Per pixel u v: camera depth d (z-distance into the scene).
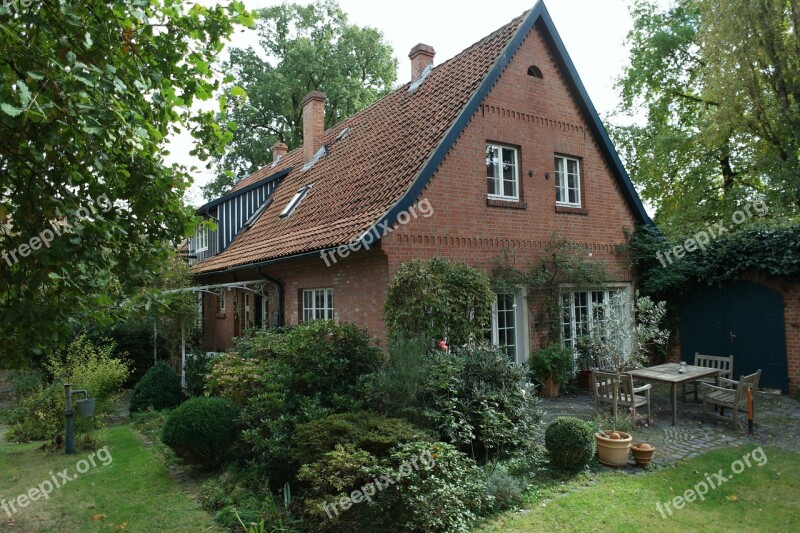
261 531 4.77
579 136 12.46
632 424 8.21
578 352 11.76
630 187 13.14
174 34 4.57
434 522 4.86
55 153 3.94
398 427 5.64
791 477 6.35
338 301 10.51
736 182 19.70
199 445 6.75
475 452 6.88
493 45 11.81
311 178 15.05
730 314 12.30
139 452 8.23
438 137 10.07
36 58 3.72
